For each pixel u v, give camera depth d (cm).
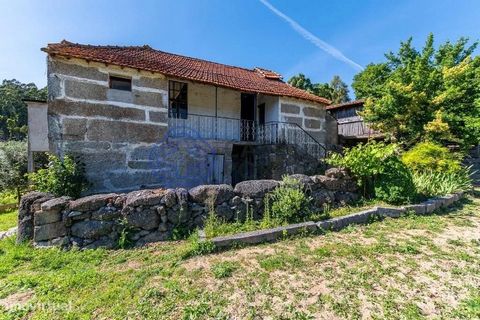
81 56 673
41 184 572
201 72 1017
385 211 550
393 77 1283
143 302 273
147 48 1161
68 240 409
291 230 456
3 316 254
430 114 1035
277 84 1293
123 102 751
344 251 391
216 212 482
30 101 1034
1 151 1103
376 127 1233
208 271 338
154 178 798
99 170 708
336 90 3831
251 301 275
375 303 268
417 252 385
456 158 949
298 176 571
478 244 412
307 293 289
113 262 367
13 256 375
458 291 287
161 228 440
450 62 1290
